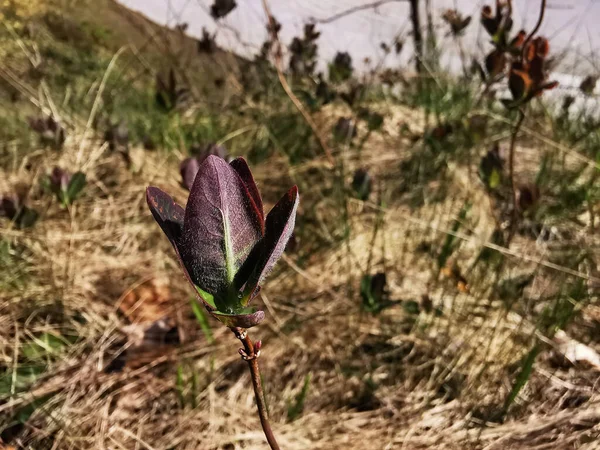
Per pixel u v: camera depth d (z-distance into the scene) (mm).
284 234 125
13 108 509
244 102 543
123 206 413
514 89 296
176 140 483
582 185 409
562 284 320
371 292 306
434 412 271
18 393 274
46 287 334
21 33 649
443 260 342
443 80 571
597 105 511
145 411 273
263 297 331
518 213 348
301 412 274
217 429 264
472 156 460
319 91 499
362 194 359
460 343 303
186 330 313
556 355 292
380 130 507
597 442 244
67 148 460
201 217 125
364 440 258
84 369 290
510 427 258
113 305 329
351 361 298
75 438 257
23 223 350
